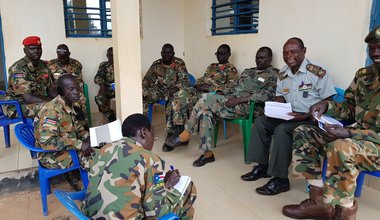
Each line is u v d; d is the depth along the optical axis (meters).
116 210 1.19
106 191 1.21
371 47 1.77
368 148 1.68
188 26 4.86
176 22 4.96
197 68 4.74
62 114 2.03
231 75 3.61
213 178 2.64
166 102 3.71
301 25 2.85
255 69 3.20
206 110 2.90
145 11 4.71
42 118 1.96
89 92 4.62
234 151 3.29
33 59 3.11
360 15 2.32
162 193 1.28
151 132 1.46
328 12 2.58
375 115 1.87
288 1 2.96
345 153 1.67
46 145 1.94
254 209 2.15
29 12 4.07
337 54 2.54
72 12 4.32
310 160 1.99
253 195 2.35
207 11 4.29
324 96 2.38
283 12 3.03
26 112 2.97
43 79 3.30
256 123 2.57
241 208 2.16
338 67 2.55
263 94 2.88
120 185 1.20
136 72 2.17
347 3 2.41
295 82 2.49
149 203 1.24
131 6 2.07
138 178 1.22
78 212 1.09
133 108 2.21
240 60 3.74
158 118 4.70
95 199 1.23
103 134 1.98
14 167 2.80
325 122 1.93
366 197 2.26
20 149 3.27
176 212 1.49
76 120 2.32
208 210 2.14
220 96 3.06
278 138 2.28
